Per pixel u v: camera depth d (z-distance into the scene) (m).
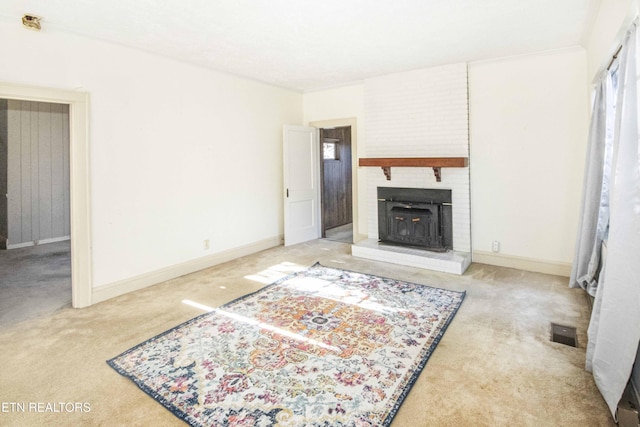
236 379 2.11
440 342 2.52
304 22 3.03
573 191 3.83
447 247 4.58
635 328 1.69
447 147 4.48
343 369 2.20
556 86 3.84
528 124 4.02
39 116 5.95
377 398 1.93
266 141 5.28
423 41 3.53
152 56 3.75
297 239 5.74
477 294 3.42
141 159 3.69
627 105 1.88
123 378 2.13
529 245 4.13
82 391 2.01
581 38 3.47
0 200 5.62
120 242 3.54
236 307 3.17
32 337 2.65
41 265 4.71
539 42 3.58
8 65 2.78
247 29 3.16
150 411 1.85
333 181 7.23
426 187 4.68
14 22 2.79
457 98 4.36
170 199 4.00
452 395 1.95
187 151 4.16
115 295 3.51
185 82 4.10
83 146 3.20
